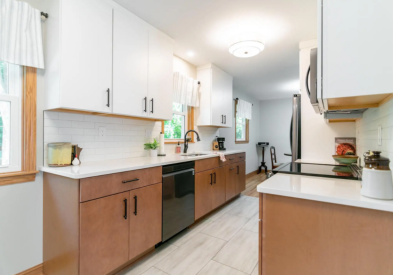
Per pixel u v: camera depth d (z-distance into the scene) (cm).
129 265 181
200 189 265
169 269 176
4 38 145
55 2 159
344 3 97
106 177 154
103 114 201
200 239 228
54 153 167
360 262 91
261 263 114
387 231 86
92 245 144
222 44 272
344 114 194
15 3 150
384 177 90
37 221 168
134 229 175
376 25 91
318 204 100
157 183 199
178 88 301
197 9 200
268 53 299
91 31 173
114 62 190
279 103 652
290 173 153
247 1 187
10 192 155
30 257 165
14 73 159
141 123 259
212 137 403
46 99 168
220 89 363
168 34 248
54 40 159
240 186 384
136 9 201
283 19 215
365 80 93
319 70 103
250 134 615
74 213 140
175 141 314
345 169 167
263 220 113
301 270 103
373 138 149
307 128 254
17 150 160
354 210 92
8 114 157
